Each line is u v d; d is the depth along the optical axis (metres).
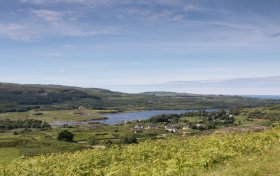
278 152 18.72
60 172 23.94
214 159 19.95
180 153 24.09
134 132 183.50
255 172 15.23
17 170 25.64
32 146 96.31
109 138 149.12
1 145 97.69
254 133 29.16
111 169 21.52
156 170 19.12
